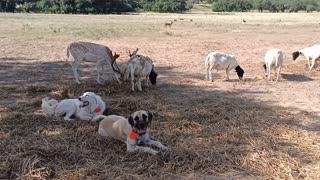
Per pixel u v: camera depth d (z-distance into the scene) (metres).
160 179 6.38
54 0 83.19
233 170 6.75
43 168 6.51
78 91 12.06
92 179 6.31
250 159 7.04
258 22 56.44
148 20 57.41
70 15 69.75
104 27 40.66
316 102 11.45
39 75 14.88
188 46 25.48
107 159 6.96
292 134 8.45
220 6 125.69
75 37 29.75
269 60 14.40
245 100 11.47
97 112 9.27
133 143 7.18
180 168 6.71
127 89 12.45
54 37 29.38
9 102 10.80
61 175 6.38
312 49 16.77
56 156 7.04
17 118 9.15
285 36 33.78
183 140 7.95
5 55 19.94
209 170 6.71
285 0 140.25
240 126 8.91
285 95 12.27
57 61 18.36
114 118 7.99
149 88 12.77
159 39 29.97
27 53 20.80
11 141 7.67
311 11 133.62
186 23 51.88
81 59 13.04
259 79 14.76
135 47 24.61
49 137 7.93
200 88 13.05
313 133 8.60
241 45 26.58
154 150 7.21
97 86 12.74
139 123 7.08
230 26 46.81
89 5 82.19
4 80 13.84
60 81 13.71
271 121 9.38
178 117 9.45
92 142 7.70
